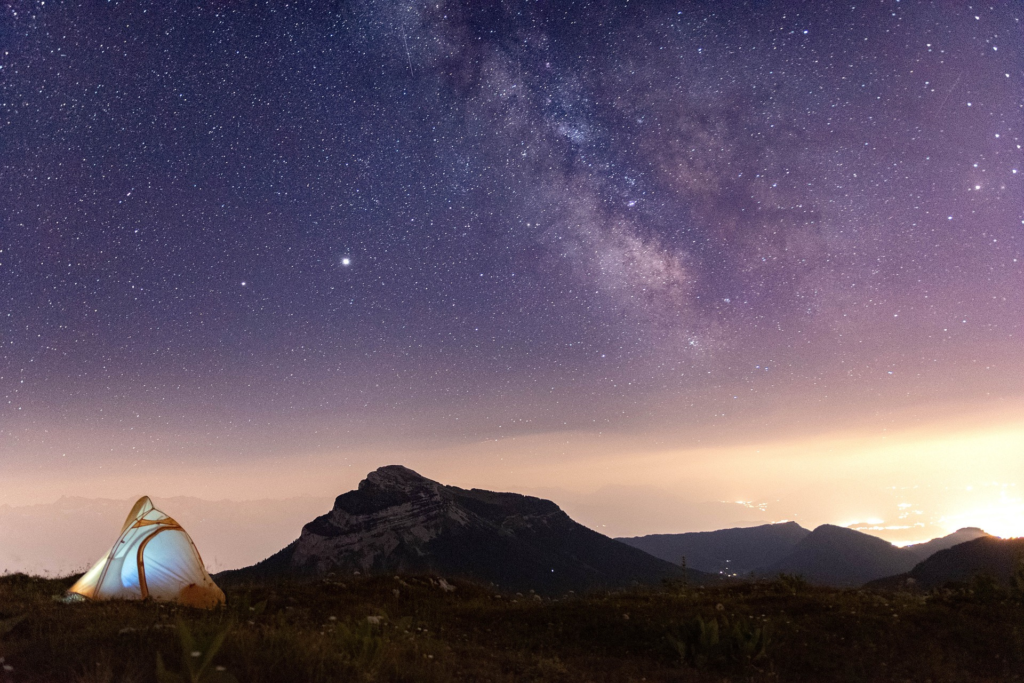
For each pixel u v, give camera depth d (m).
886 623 13.29
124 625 9.10
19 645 7.72
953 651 11.83
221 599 14.91
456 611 15.80
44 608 10.69
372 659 8.31
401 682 8.27
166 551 14.86
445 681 8.69
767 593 18.06
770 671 10.93
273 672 7.39
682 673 10.93
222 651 7.63
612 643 12.68
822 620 13.68
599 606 15.38
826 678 10.67
